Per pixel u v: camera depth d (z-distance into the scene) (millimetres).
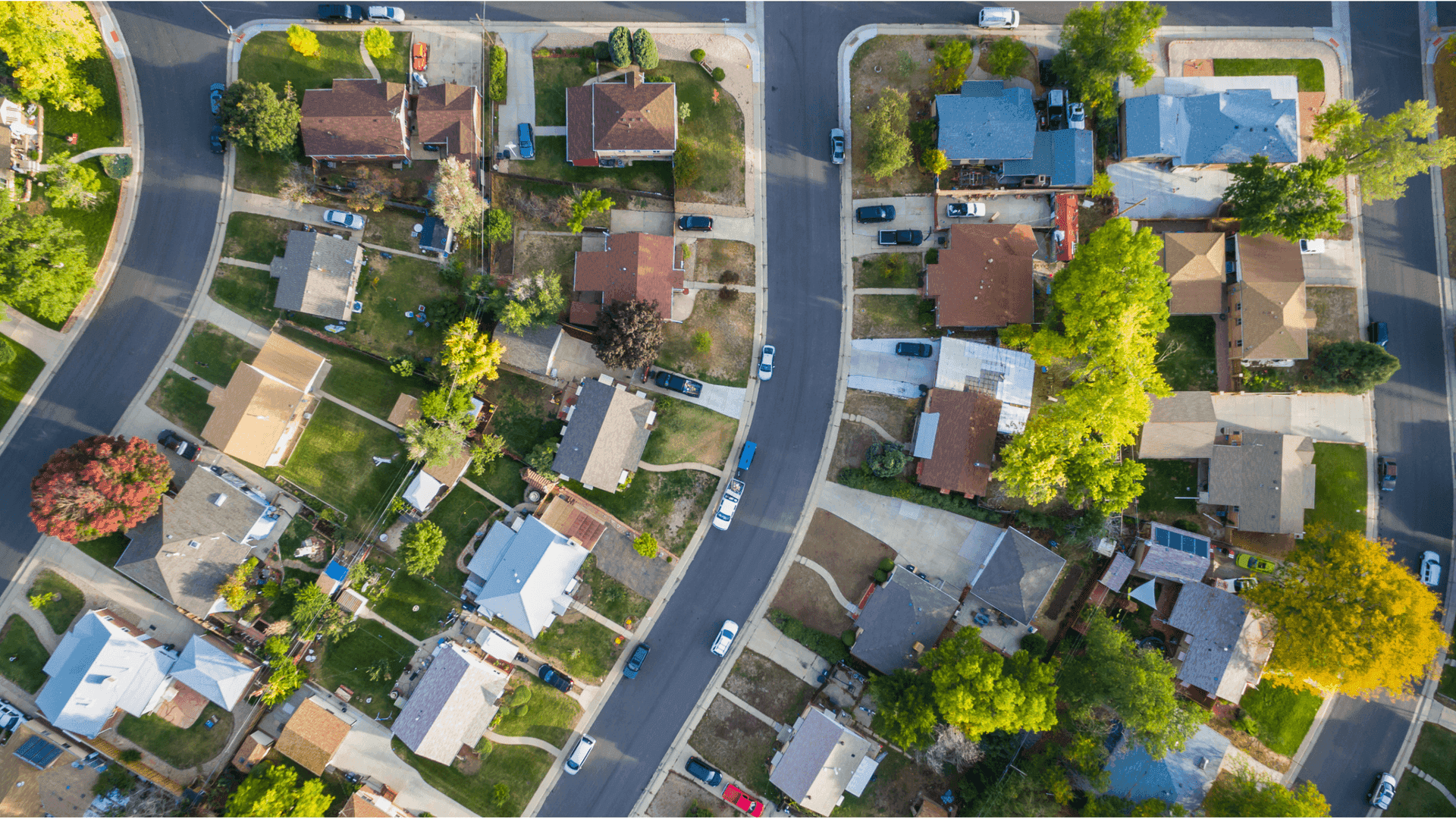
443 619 56000
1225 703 56031
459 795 55406
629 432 55062
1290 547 56062
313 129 54375
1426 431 57250
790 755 53594
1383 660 47250
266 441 53844
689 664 56719
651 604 56969
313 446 56125
